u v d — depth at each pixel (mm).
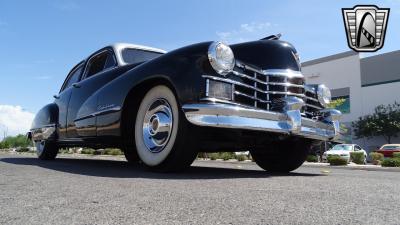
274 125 3438
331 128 4262
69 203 1777
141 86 3691
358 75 35531
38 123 6242
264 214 1565
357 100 35562
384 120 32375
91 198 1916
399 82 33312
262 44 3996
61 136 5598
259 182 2764
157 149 3461
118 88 3916
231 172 3939
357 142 35406
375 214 1604
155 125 3508
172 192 2133
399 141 33156
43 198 1913
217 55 3133
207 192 2148
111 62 4754
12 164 4684
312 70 38750
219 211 1613
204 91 3082
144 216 1510
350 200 1975
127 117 3932
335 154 17531
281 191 2260
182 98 3156
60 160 6387
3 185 2414
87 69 5387
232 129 3285
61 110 5664
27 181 2641
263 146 4184
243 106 3258
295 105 3605
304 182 2875
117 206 1708
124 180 2727
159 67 3406
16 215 1522
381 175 4977
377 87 34531
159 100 3520
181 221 1429
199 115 3045
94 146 5289
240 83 3318
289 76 3791
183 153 3273
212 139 3400
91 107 4398
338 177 3701
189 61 3201
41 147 6418
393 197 2117
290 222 1431
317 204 1824
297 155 4434
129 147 4535
